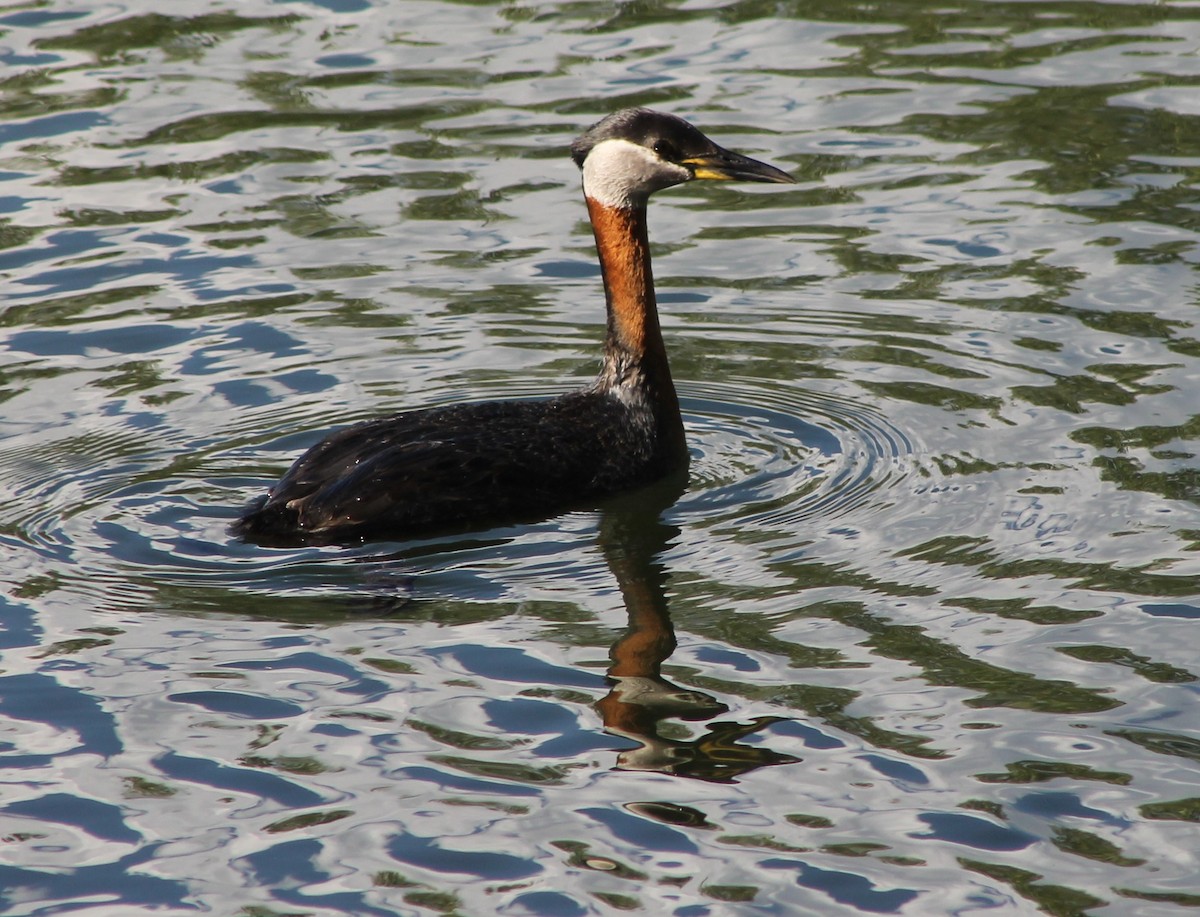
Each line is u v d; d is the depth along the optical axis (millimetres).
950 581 11047
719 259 17141
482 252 17203
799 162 18828
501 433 12430
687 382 14641
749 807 8734
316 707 9719
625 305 13094
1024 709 9531
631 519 12234
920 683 9844
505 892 8117
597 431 12820
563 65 21562
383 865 8328
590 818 8656
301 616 10758
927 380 14391
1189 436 12992
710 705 9680
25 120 20172
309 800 8852
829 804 8742
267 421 13805
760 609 10789
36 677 10039
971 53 21641
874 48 21938
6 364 14891
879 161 18875
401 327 15672
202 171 18984
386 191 18516
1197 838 8383
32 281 16531
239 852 8461
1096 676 9836
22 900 8141
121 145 19562
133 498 12406
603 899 8039
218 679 10016
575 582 11234
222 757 9242
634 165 13070
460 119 20141
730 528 12031
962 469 12727
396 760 9188
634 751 9234
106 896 8156
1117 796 8727
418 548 11688
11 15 23453
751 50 21922
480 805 8789
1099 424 13312
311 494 11719
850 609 10742
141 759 9242
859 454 13141
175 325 15695
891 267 16672
